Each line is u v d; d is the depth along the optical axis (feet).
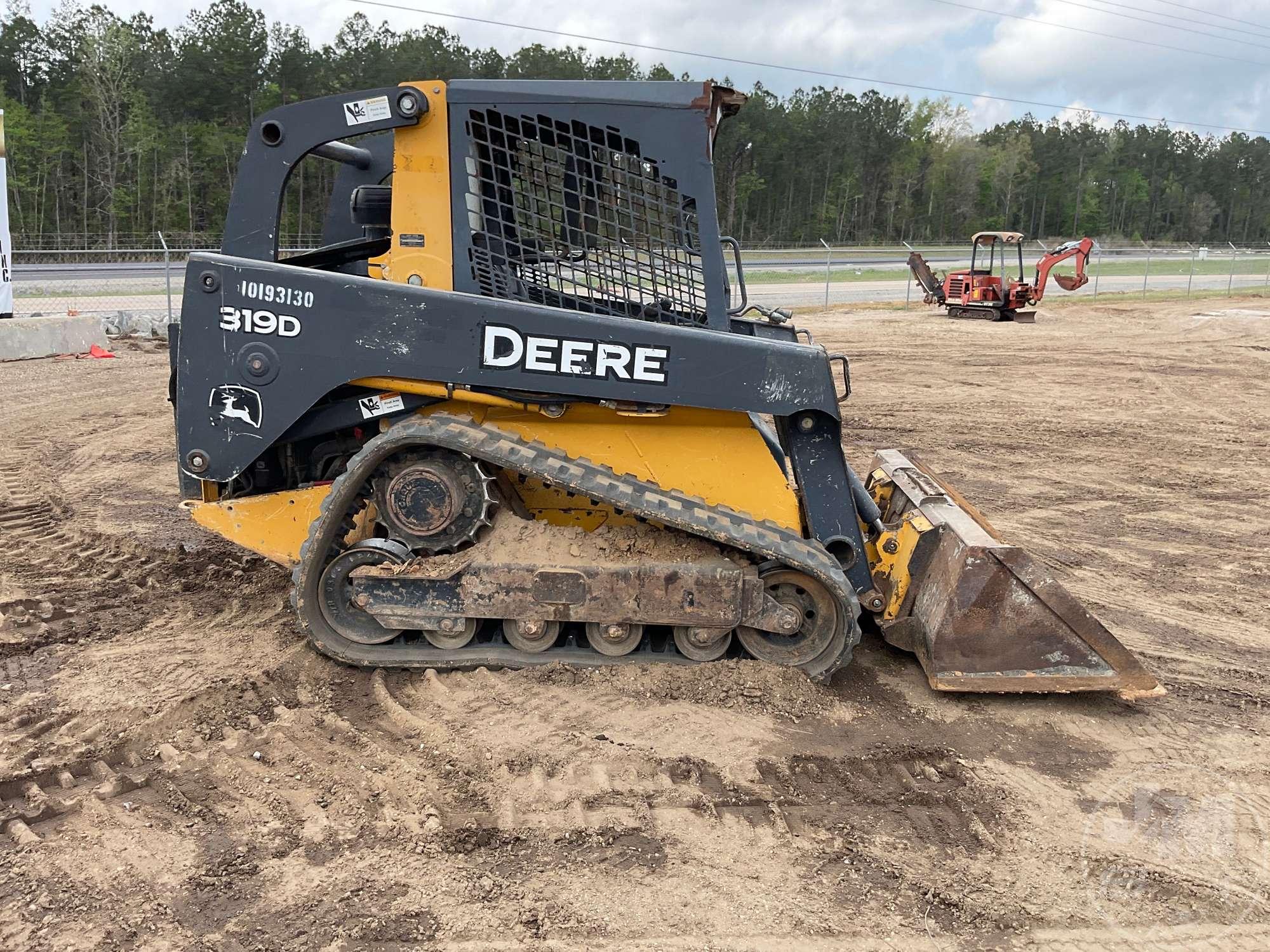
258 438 13.34
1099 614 17.71
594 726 12.56
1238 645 16.42
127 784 10.93
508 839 10.21
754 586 13.30
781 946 8.85
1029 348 57.47
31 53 172.14
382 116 13.07
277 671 13.70
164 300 65.31
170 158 154.20
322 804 10.75
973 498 25.71
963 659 13.52
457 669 13.85
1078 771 12.17
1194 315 76.89
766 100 229.45
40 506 21.85
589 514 14.51
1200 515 24.50
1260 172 340.18
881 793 11.48
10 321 41.81
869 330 66.74
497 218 13.25
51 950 8.39
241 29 161.27
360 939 8.70
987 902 9.55
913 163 265.75
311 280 12.85
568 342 12.82
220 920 8.88
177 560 18.44
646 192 13.32
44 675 13.55
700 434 13.79
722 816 10.83
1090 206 301.63
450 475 13.30
